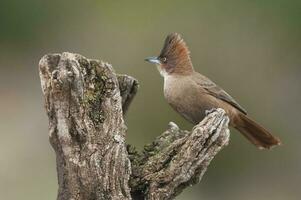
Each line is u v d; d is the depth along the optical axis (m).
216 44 19.08
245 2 20.70
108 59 19.27
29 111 21.27
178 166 8.35
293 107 19.84
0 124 20.02
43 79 8.30
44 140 18.84
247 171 18.39
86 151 8.20
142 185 8.43
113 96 8.33
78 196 8.21
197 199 17.86
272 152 18.72
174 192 8.48
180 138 8.59
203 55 18.70
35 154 17.94
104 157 8.21
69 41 23.70
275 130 19.19
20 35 24.89
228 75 18.64
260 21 20.83
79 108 8.22
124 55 18.92
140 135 17.28
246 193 18.38
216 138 8.35
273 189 18.55
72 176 8.21
